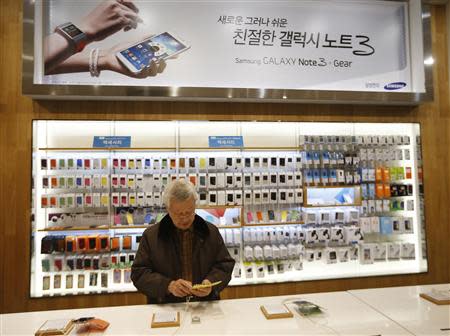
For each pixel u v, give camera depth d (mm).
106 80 3166
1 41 3283
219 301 1842
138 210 3424
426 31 3629
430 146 3836
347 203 3699
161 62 3248
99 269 3314
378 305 1764
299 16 3469
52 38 3125
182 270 1926
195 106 3426
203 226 1938
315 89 3443
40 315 1679
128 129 3549
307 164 3629
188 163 3475
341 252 3678
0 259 3180
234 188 3527
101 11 3203
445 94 3879
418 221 3814
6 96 3252
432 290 1952
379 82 3572
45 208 3355
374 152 3760
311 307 1697
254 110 3510
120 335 1455
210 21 3332
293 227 3680
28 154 3242
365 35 3584
